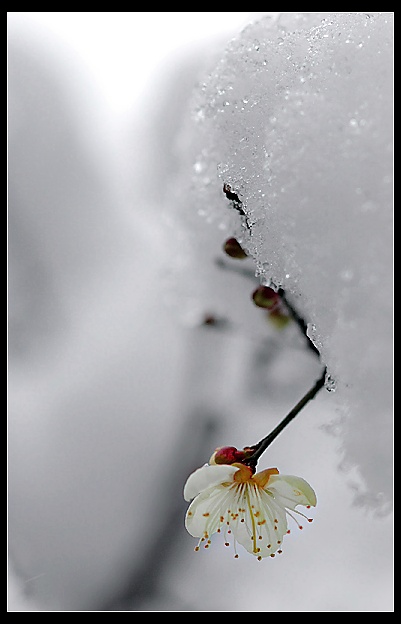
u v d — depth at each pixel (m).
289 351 0.41
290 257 0.31
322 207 0.30
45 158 0.44
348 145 0.30
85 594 0.43
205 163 0.36
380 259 0.30
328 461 0.42
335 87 0.31
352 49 0.31
